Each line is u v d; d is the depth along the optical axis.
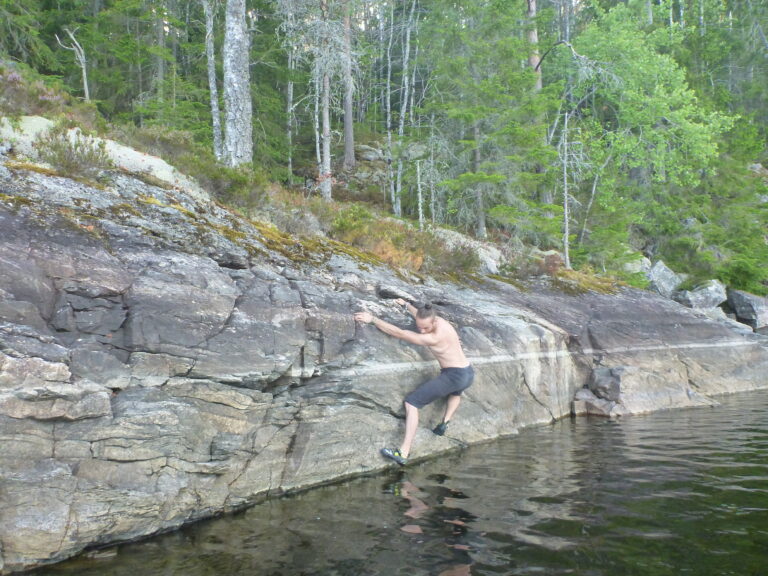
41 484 3.65
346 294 6.79
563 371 9.40
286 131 23.83
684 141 21.22
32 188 5.71
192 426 4.53
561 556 3.54
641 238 23.92
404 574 3.31
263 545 3.84
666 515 4.25
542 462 6.01
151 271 5.10
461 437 6.91
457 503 4.64
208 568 3.47
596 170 20.78
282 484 5.13
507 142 17.59
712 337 11.97
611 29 22.11
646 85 22.16
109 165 7.23
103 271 4.80
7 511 3.50
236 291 5.53
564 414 9.20
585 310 11.31
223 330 5.07
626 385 9.51
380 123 32.59
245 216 8.34
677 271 21.69
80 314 4.47
